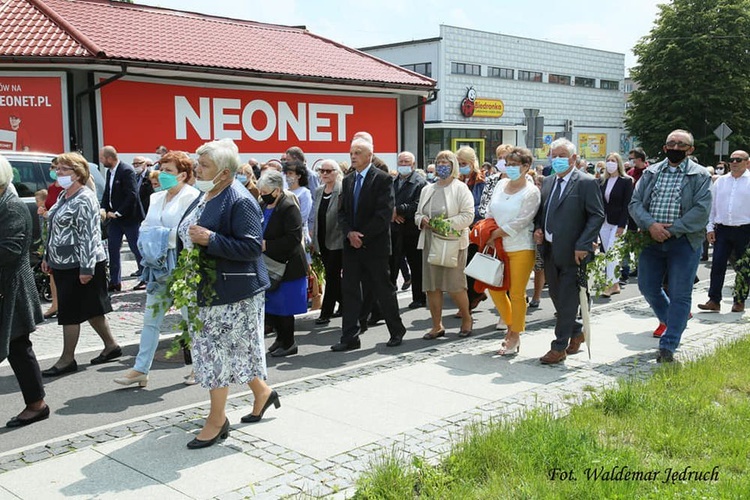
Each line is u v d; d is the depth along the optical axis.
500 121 42.47
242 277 4.71
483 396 5.79
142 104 15.52
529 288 11.30
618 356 7.04
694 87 41.56
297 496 3.94
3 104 14.53
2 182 4.89
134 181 11.08
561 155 6.59
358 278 7.50
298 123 18.52
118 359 7.16
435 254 7.59
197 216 4.70
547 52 45.16
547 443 4.41
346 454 4.58
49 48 14.12
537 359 6.97
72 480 4.21
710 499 3.73
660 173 6.97
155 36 16.92
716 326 8.34
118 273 11.09
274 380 6.38
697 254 6.85
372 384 6.16
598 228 6.55
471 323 8.16
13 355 5.24
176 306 4.47
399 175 9.71
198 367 4.71
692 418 4.99
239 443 4.79
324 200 8.71
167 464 4.44
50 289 10.23
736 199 8.92
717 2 41.53
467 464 4.23
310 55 19.97
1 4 15.83
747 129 41.75
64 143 14.44
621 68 50.78
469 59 40.34
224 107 16.97
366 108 20.19
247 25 21.41
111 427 5.13
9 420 5.31
